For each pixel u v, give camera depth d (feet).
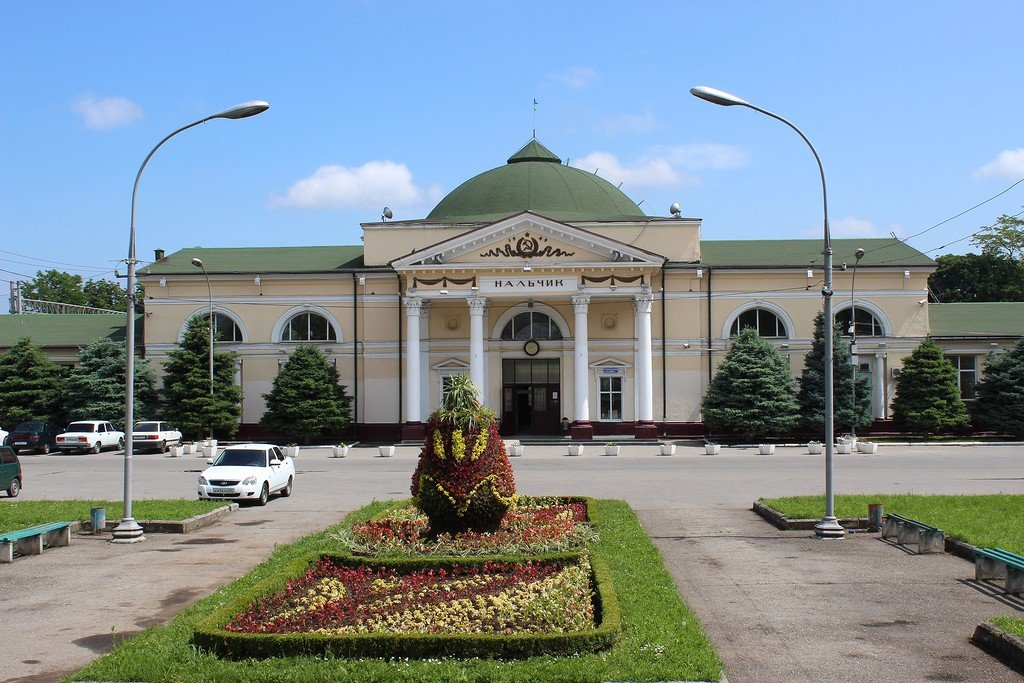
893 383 178.40
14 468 96.73
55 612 46.80
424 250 169.78
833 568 55.16
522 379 182.50
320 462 140.87
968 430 174.19
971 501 77.20
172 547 65.62
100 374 183.01
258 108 69.41
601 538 60.70
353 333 181.57
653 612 40.78
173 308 184.65
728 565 56.34
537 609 41.47
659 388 178.91
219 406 172.76
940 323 186.29
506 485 60.54
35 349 186.19
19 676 36.45
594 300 178.29
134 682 33.71
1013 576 47.65
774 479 107.04
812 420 165.58
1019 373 164.35
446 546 56.49
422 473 60.34
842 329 173.06
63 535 66.33
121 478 118.42
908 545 62.85
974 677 34.81
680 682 32.71
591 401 178.70
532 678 32.99
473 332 171.01
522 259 170.40
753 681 34.63
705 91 67.97
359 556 53.62
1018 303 195.72
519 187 195.42
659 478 109.70
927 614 43.98
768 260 184.75
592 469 122.72
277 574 47.62
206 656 35.96
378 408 180.75
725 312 179.22
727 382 167.84
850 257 184.44
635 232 180.65
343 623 40.40
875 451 144.36
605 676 33.04
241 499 87.76
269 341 182.80
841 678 34.88
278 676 33.53
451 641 35.94
